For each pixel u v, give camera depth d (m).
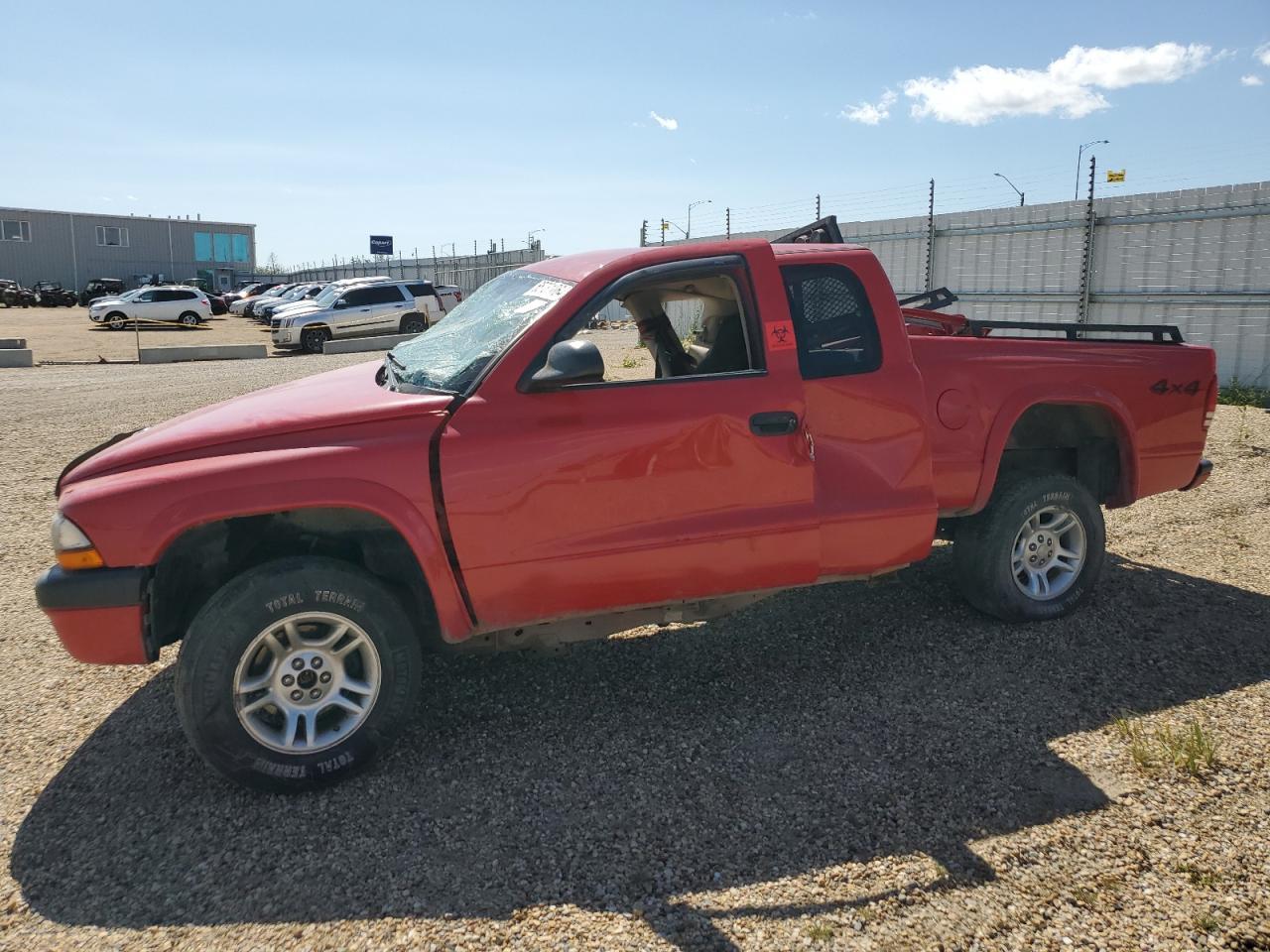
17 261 62.41
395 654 3.33
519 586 3.45
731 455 3.63
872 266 4.03
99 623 3.10
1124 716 3.70
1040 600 4.62
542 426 3.42
